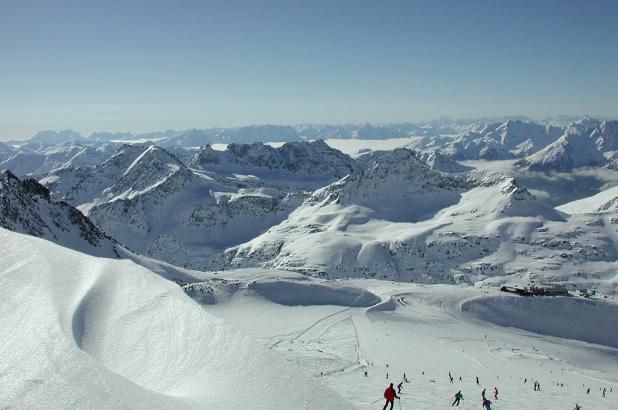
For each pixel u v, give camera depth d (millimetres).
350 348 107500
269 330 130750
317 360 88938
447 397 61656
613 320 179625
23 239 15914
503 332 162625
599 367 136625
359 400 50906
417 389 66312
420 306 181000
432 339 133000
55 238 157750
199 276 191875
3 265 13641
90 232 178375
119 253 179375
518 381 89562
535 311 183000
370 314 158375
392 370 83625
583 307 186500
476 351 123438
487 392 72562
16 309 11219
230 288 170875
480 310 181125
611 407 74438
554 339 163375
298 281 186375
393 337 126750
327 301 171125
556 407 68000
